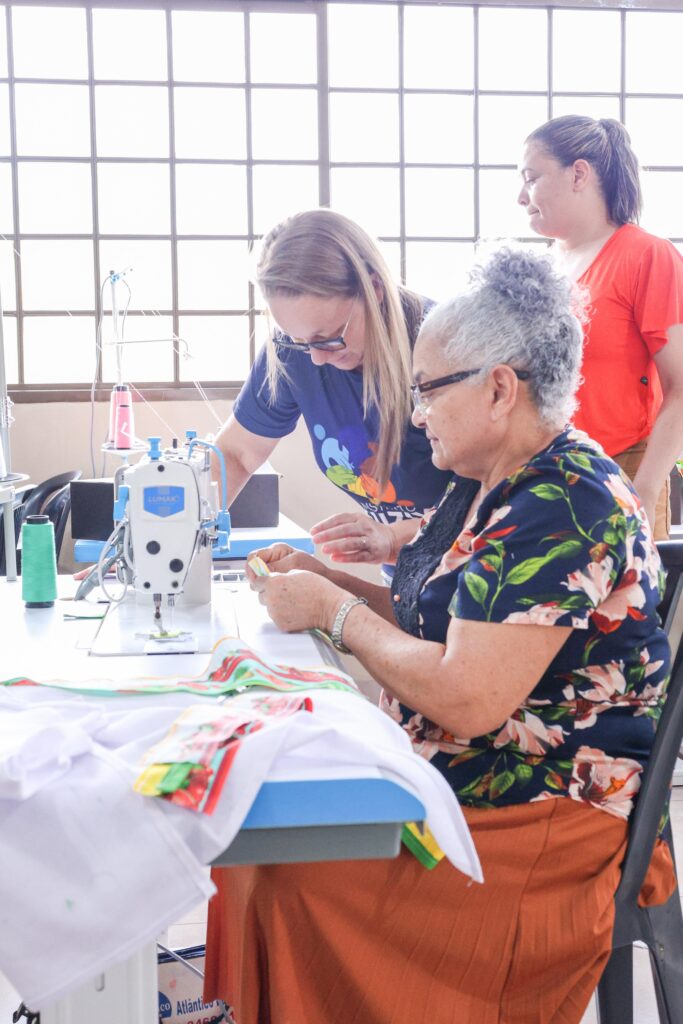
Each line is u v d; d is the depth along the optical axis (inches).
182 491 62.1
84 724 43.0
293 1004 48.9
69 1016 46.1
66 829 38.6
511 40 166.2
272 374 81.3
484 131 168.1
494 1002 52.4
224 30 161.0
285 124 164.4
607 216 101.7
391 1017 50.7
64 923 38.2
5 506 82.6
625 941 54.8
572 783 53.1
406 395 73.8
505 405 54.5
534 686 50.1
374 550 74.0
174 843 38.2
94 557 111.0
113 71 159.9
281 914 49.5
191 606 69.4
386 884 50.4
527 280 54.1
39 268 162.4
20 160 159.6
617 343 97.3
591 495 51.9
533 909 51.6
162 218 163.9
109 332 163.8
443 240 169.5
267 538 110.1
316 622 59.7
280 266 69.2
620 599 52.4
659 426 96.0
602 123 100.7
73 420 159.0
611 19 166.9
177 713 44.2
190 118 162.4
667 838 58.1
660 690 55.9
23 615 68.8
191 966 70.0
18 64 158.1
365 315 70.7
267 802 39.8
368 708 45.9
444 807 41.6
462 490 63.0
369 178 167.2
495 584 50.3
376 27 163.6
